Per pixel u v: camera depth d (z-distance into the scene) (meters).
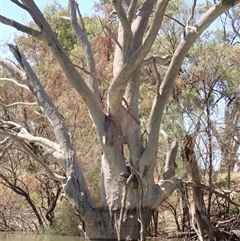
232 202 17.17
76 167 15.66
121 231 15.04
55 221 21.64
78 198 15.41
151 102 19.75
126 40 14.37
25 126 21.91
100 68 20.59
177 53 15.24
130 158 15.55
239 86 18.81
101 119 15.45
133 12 15.94
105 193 15.56
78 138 20.64
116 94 15.02
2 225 23.38
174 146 16.20
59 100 21.28
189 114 18.61
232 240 17.83
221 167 18.33
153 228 20.27
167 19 20.95
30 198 23.48
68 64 14.81
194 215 16.61
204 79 19.14
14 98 21.89
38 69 22.69
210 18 14.76
